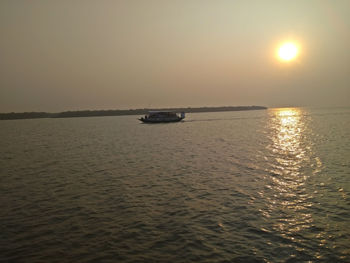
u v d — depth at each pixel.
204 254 10.19
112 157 32.28
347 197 15.87
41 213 14.54
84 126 104.06
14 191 18.69
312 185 18.48
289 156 29.78
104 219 13.60
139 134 62.69
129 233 12.01
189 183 19.89
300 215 13.52
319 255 9.96
